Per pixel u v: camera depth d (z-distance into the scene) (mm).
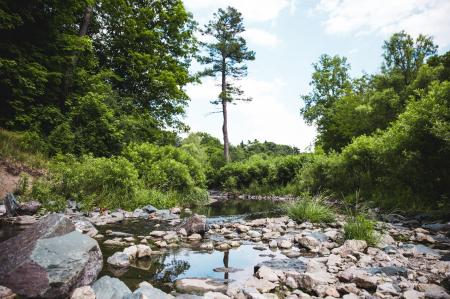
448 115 9125
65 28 15992
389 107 26109
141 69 19188
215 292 3150
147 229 6648
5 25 12562
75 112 12844
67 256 3268
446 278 3598
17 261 3094
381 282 3682
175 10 20641
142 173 11891
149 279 3678
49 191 8461
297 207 8859
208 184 28844
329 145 35000
